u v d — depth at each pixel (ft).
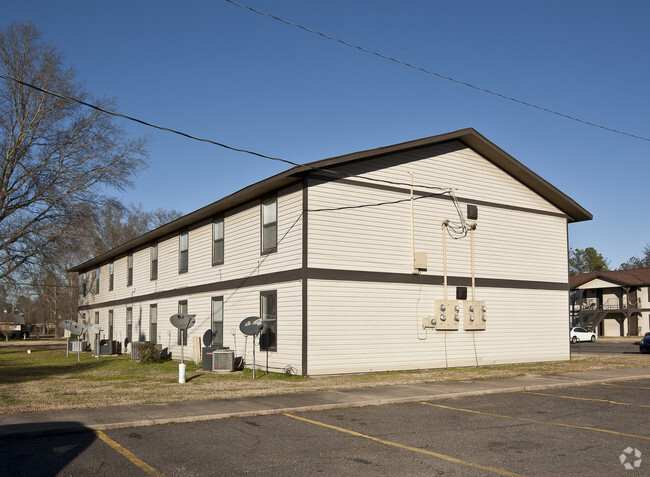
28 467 22.97
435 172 65.41
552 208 77.15
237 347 66.33
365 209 59.26
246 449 26.32
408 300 61.36
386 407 38.93
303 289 54.70
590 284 197.57
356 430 30.78
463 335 65.51
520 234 73.00
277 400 39.99
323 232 56.29
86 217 109.91
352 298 57.36
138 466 23.24
